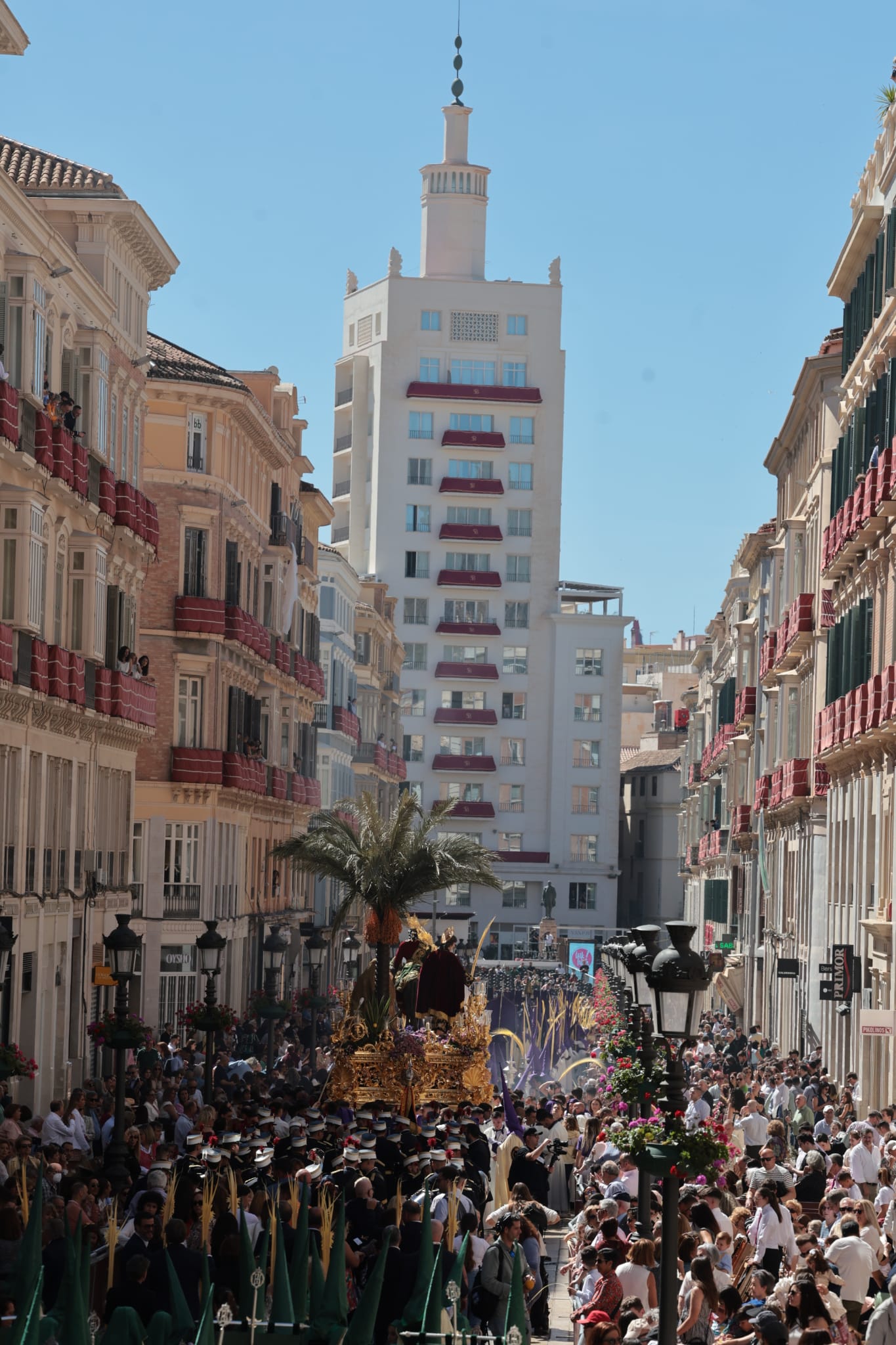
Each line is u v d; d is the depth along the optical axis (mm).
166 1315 17844
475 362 173000
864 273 61469
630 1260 22266
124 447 65375
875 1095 56500
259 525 91938
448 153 176500
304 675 105188
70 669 54469
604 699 171500
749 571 111938
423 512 171500
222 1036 56531
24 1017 52344
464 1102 42219
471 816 168500
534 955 164500
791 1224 25172
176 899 78875
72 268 54844
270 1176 27625
